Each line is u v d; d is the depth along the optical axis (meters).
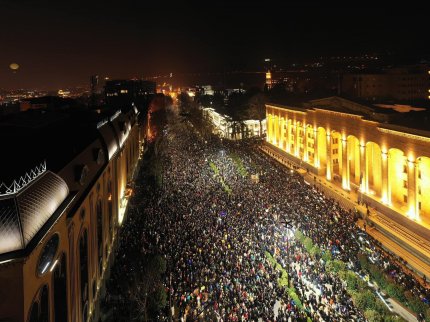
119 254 38.59
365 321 28.41
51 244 18.59
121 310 30.03
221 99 196.12
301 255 38.41
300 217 47.25
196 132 126.50
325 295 31.89
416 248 41.56
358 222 50.44
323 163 73.62
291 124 87.25
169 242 40.00
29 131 30.95
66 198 21.20
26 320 15.69
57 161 25.08
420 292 32.75
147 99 179.75
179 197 54.88
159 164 68.62
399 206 50.72
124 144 49.75
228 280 33.44
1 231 15.24
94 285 29.58
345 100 62.16
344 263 35.19
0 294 15.18
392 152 52.31
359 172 62.72
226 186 61.97
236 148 98.69
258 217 47.38
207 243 39.97
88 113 44.00
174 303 30.61
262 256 38.28
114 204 41.69
